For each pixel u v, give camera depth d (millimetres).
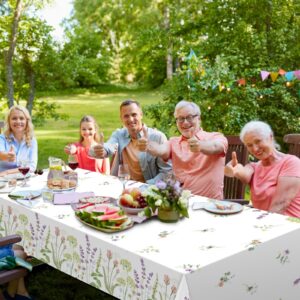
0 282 2064
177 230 2020
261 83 5805
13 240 2035
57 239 2150
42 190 2656
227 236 1939
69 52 7543
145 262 1708
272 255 1913
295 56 5938
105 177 3148
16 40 6738
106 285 1904
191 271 1588
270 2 5938
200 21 6746
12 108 3633
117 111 14133
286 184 2484
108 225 1996
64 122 12047
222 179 3021
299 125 5746
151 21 16984
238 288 1774
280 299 1986
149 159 3387
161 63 17250
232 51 5867
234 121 5473
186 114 3025
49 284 2963
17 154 3607
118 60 22016
